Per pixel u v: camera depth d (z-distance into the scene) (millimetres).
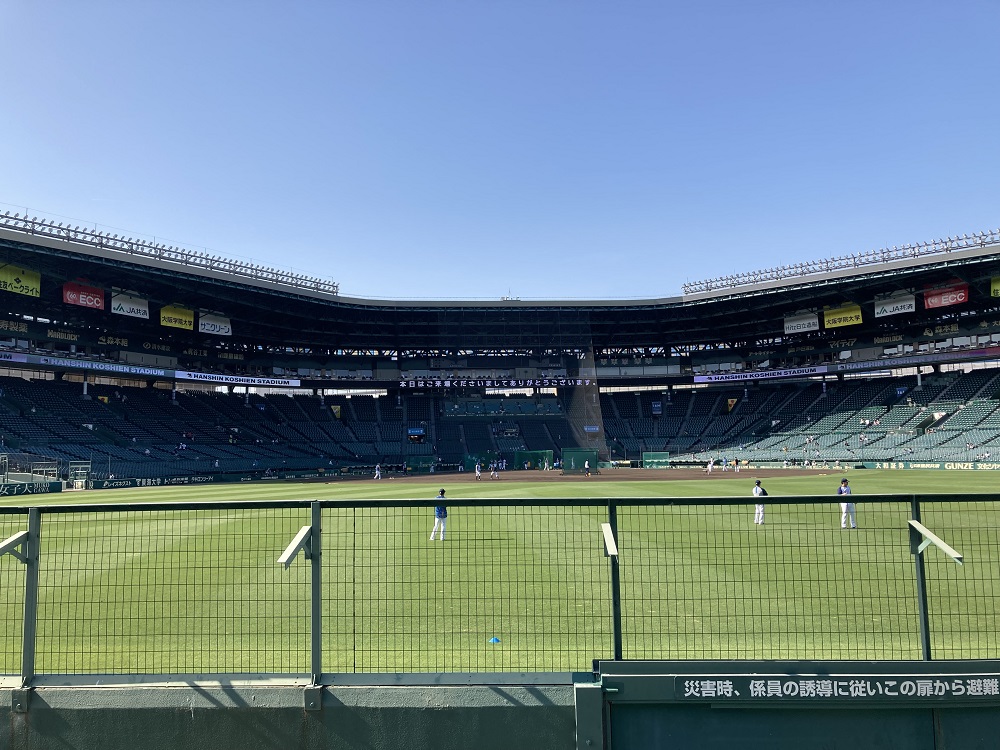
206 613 8750
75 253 50531
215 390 75688
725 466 65688
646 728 4648
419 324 79938
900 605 8852
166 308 62469
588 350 81125
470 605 9062
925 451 58156
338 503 5117
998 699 4555
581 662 6781
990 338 64000
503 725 4703
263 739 4734
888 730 4617
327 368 80375
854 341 75250
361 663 6789
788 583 10062
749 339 83812
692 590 9703
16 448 48438
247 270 64312
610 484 43000
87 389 63844
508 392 82250
